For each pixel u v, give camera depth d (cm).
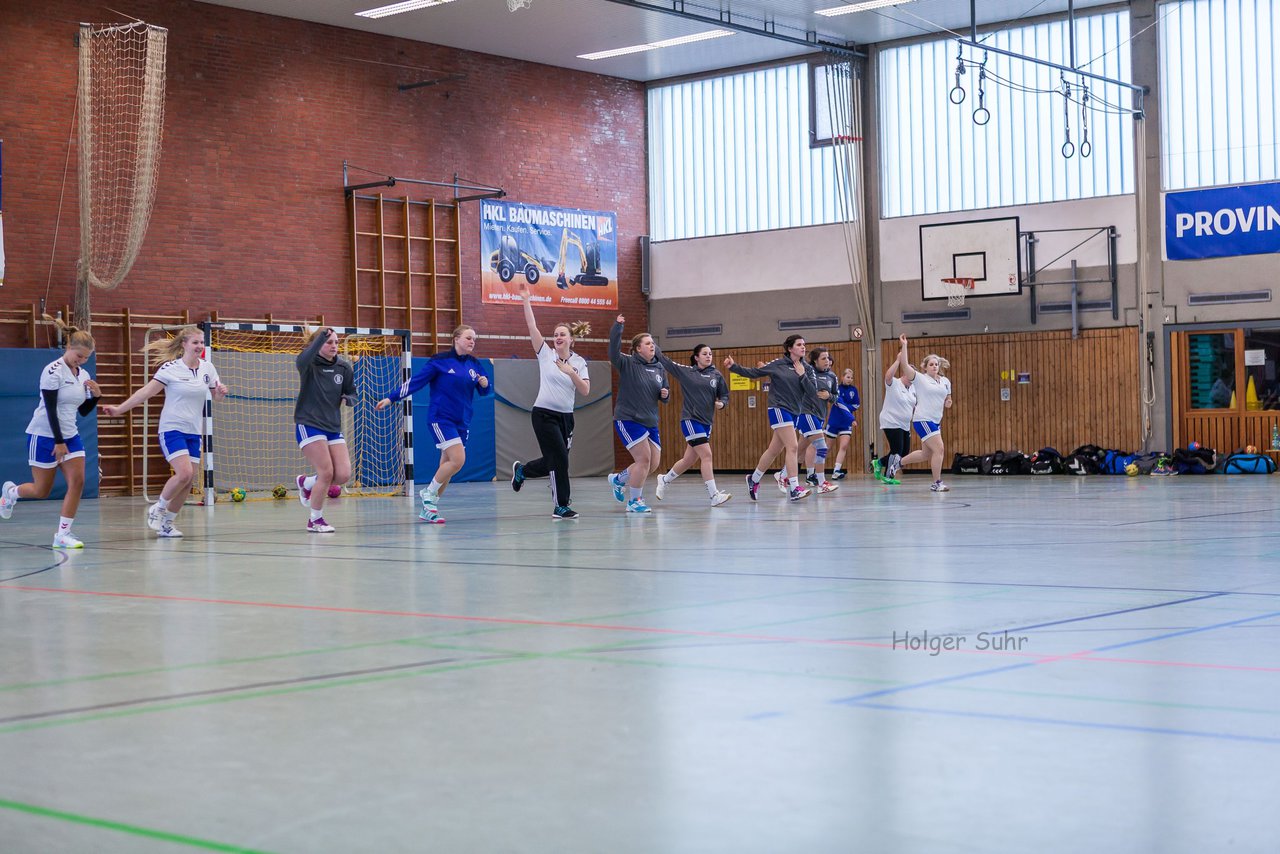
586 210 2561
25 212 1906
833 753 310
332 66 2225
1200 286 2148
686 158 2622
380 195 2256
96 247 1958
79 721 360
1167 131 2167
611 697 380
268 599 636
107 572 793
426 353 2330
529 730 339
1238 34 2112
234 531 1163
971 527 1041
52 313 1928
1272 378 2111
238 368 2036
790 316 2506
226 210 2095
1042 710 353
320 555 890
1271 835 245
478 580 704
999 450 2309
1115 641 466
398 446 2205
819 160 2470
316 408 1109
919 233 2355
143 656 471
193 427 1086
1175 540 895
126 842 250
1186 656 434
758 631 503
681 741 325
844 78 2414
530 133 2484
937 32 2338
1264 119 2098
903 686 389
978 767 295
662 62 2520
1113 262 2206
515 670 427
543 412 1221
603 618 546
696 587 651
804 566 746
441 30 2273
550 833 252
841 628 506
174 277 2038
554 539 985
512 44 2370
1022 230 2281
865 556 803
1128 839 243
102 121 1970
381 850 243
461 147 2388
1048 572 698
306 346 1101
